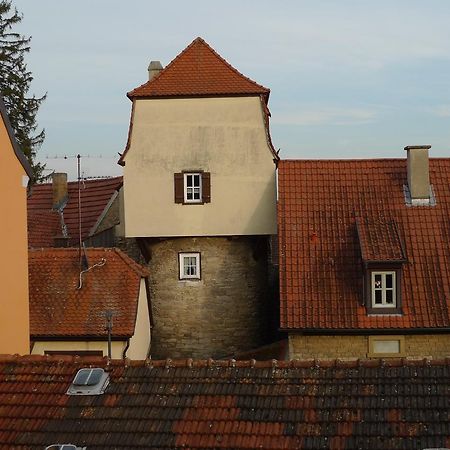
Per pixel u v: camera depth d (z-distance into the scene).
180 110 24.53
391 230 21.50
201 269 24.84
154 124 24.56
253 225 24.41
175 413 10.00
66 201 31.31
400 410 9.73
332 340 20.22
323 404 9.95
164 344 25.03
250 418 9.78
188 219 24.48
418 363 10.66
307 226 22.22
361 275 20.83
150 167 24.56
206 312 24.86
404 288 20.48
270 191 24.41
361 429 9.44
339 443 9.23
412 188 22.72
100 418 10.02
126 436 9.63
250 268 25.36
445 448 9.00
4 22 38.22
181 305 24.91
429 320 19.88
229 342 25.03
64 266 21.88
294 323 20.00
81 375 10.80
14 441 9.72
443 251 21.36
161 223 24.55
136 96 24.48
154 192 24.58
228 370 10.83
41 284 21.42
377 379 10.38
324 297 20.55
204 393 10.34
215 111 24.47
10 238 14.27
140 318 22.09
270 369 10.77
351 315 20.14
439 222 22.12
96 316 20.64
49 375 11.05
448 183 23.31
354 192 23.11
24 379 10.99
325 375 10.55
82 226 29.94
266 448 9.23
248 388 10.39
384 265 20.19
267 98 25.33
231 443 9.35
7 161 14.23
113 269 21.73
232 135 24.44
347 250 21.48
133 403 10.25
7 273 14.09
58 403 10.38
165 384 10.62
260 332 25.83
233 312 25.05
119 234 28.08
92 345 20.48
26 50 38.94
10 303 14.18
